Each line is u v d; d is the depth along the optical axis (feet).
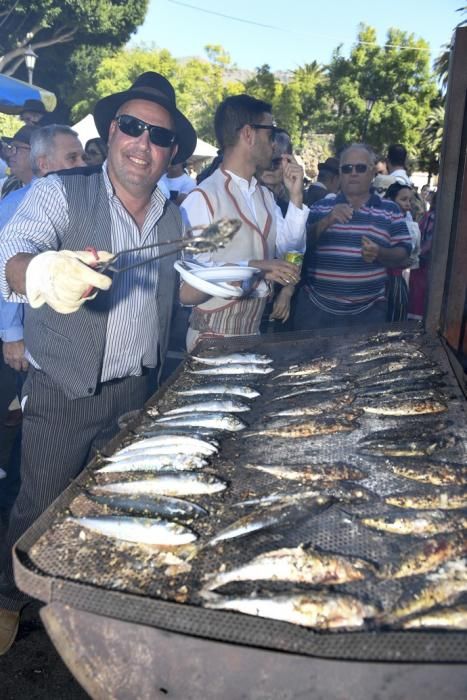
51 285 5.63
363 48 108.27
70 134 12.96
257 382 10.03
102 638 4.48
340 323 16.24
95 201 8.38
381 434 7.67
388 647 3.94
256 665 4.18
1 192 17.25
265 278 11.40
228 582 4.86
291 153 16.10
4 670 8.73
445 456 7.04
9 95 31.83
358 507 5.97
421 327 12.61
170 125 8.40
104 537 5.42
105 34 83.66
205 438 7.65
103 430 9.19
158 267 9.16
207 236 6.28
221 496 6.26
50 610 4.52
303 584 4.83
